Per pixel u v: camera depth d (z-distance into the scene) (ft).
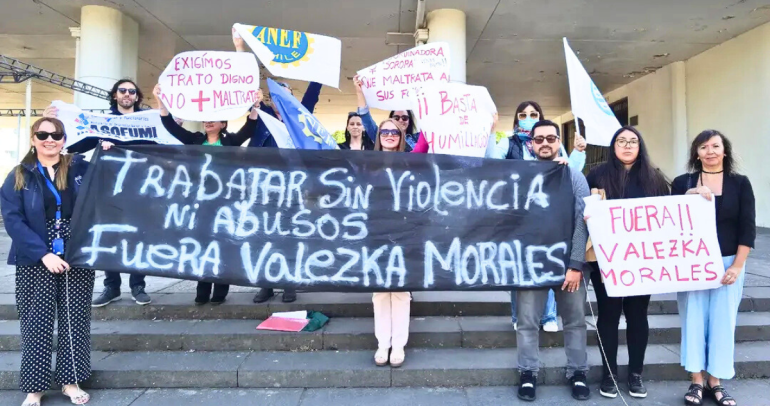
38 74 25.00
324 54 12.88
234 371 11.48
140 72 43.65
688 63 39.68
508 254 10.85
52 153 10.07
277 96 12.12
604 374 10.96
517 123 13.10
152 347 12.87
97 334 12.85
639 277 10.10
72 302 10.50
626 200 10.23
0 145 75.46
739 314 14.49
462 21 29.66
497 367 11.57
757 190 32.86
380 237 11.00
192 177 11.07
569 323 10.87
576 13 30.07
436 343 13.02
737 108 34.40
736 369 11.82
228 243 10.91
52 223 10.19
